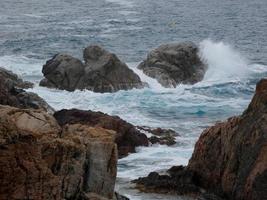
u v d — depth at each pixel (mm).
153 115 76812
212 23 164750
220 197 49219
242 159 48281
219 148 51344
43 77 95812
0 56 112625
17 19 163625
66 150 35469
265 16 182250
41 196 31344
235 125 50656
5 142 30406
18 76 92312
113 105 81062
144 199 47656
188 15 181125
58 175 34781
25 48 121500
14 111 38906
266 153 46406
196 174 52219
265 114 48656
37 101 70375
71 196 35688
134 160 58219
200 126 71438
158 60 97000
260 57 115875
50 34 139000
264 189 45594
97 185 38719
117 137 61406
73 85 88000
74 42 130250
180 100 84688
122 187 50156
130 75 89625
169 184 50219
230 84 95062
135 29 150625
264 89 50344
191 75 97250
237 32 149875
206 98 86688
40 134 35688
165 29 151875
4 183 30016
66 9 188500
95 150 38812
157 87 91938
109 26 154750
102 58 89438
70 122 63344
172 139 64812
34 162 31203
